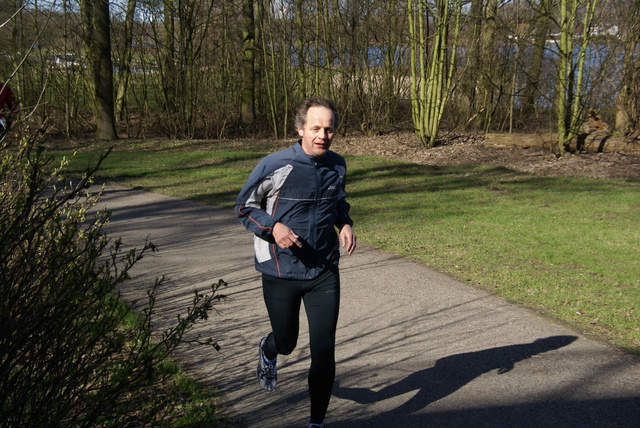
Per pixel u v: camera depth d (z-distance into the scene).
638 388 3.81
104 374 2.70
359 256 7.16
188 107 20.50
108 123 19.92
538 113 18.97
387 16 19.73
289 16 20.05
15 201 2.67
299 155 3.16
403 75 20.30
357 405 3.65
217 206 10.48
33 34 18.12
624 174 12.44
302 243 3.24
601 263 6.71
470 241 7.79
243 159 15.98
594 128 14.88
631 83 14.07
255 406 3.60
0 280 2.24
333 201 3.28
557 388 3.82
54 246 2.50
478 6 17.78
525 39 15.86
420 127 16.62
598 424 3.39
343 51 19.66
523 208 9.76
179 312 5.17
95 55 19.66
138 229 8.67
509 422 3.42
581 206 9.81
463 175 13.10
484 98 19.05
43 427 2.33
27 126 3.03
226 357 4.31
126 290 5.79
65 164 3.49
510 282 6.07
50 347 2.41
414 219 9.19
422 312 5.28
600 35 14.09
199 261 6.91
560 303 5.44
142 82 22.25
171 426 3.22
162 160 15.84
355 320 5.13
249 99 21.98
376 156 16.19
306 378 4.01
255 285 5.98
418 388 3.86
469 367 4.16
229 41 22.20
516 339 4.65
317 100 3.18
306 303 3.31
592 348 4.46
